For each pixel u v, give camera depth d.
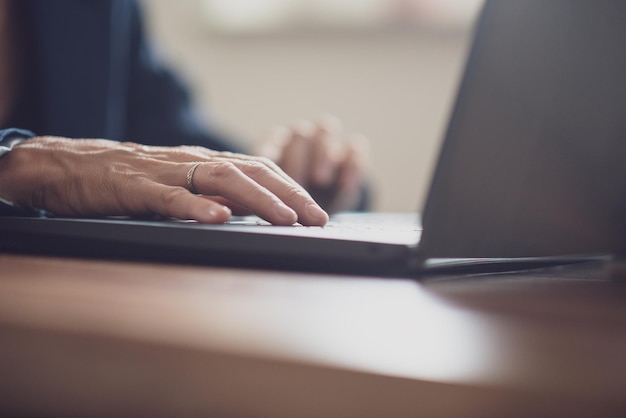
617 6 0.43
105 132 1.31
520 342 0.19
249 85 2.67
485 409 0.14
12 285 0.28
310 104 2.61
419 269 0.39
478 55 0.36
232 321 0.20
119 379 0.17
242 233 0.42
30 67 1.24
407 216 1.06
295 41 2.59
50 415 0.17
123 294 0.26
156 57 1.67
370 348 0.17
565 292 0.34
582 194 0.46
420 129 2.49
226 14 2.66
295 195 0.54
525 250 0.44
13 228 0.47
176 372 0.16
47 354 0.18
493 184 0.40
